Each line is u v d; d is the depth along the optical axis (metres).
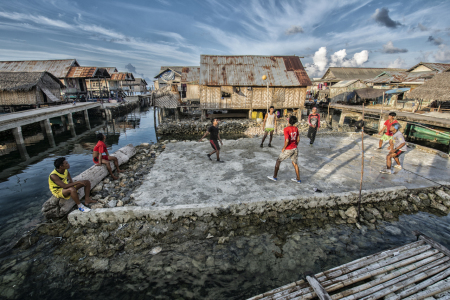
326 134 11.84
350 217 5.12
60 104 24.19
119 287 3.49
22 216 5.61
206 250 4.18
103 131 20.00
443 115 16.44
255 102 20.31
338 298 3.01
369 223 4.94
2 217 5.59
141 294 3.37
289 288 3.27
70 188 4.84
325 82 43.53
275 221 4.97
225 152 8.79
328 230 4.74
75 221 4.81
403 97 23.66
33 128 19.86
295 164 5.98
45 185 7.79
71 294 3.39
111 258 4.02
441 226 4.89
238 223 4.87
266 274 3.70
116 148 14.12
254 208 5.12
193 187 5.93
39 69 29.08
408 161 7.84
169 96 21.72
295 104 20.78
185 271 3.76
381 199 5.66
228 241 4.41
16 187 7.66
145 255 4.07
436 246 3.93
